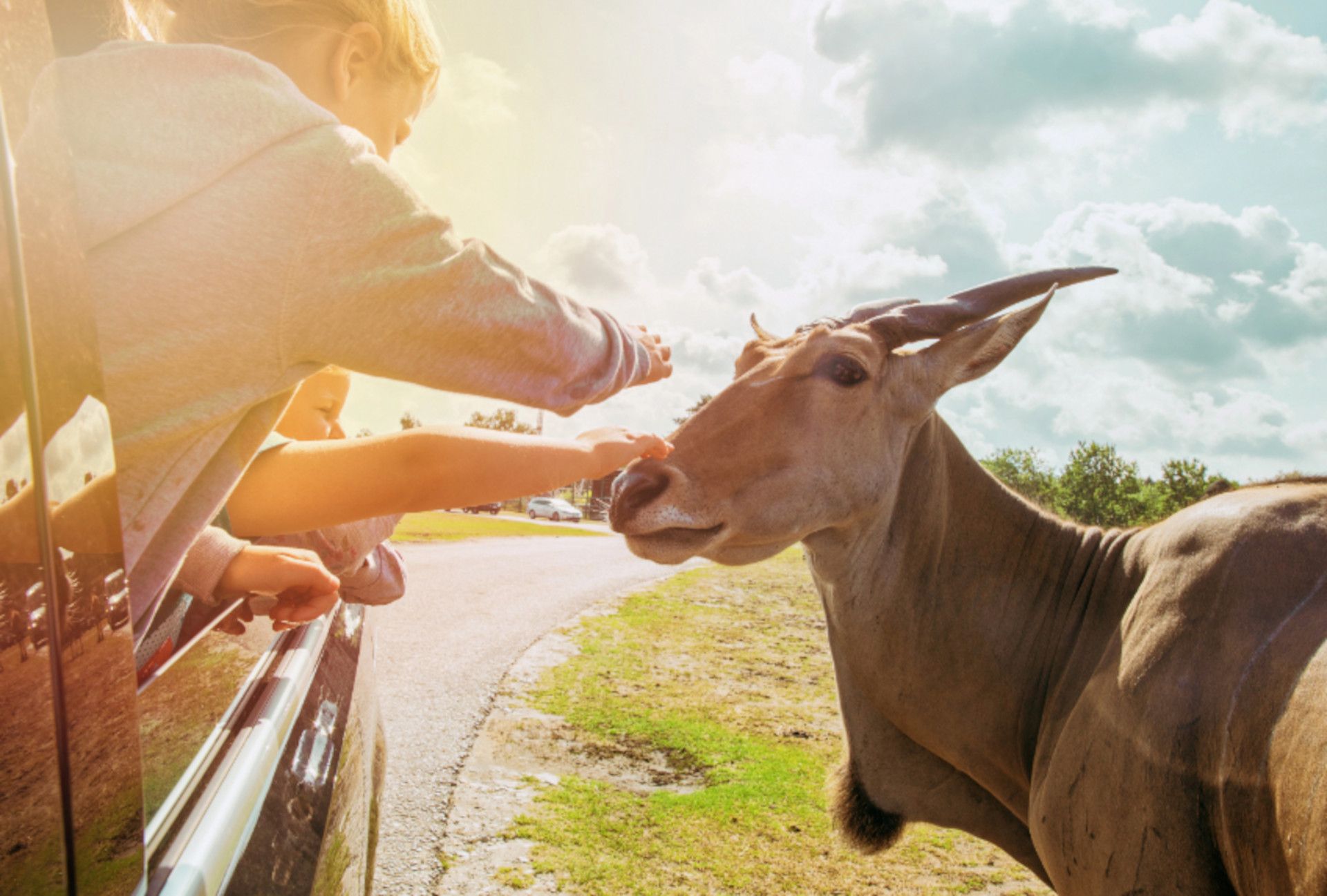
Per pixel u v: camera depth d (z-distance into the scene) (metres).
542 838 4.12
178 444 0.98
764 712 6.79
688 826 4.42
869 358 2.65
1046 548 2.70
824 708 7.04
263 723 1.38
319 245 0.99
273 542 1.93
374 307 1.04
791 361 2.71
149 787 1.07
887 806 2.89
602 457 1.44
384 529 2.18
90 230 0.88
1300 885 1.56
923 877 4.05
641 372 1.51
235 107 0.97
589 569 18.25
